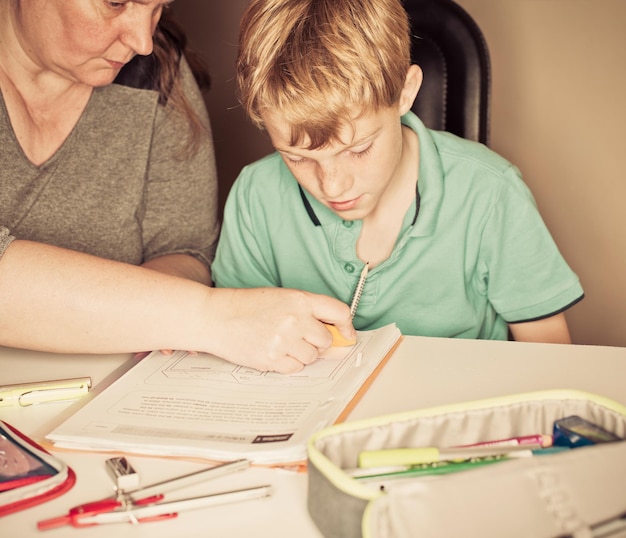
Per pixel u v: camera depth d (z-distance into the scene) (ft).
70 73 3.59
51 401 2.67
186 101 4.27
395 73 2.95
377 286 3.62
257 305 2.85
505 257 3.58
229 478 2.14
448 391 2.57
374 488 1.87
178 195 4.40
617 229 5.36
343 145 2.87
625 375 2.62
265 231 3.98
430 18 4.35
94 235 4.13
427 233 3.52
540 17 5.25
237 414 2.45
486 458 1.97
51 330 2.88
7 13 3.59
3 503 2.06
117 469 2.17
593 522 1.71
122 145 4.12
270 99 2.87
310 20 2.97
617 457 1.80
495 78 5.51
